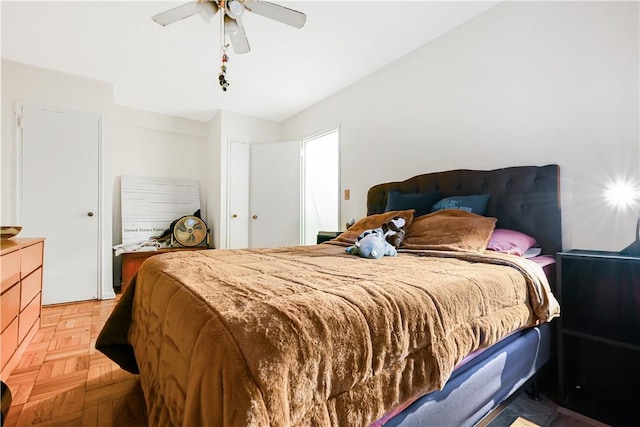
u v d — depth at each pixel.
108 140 3.19
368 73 3.04
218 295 0.77
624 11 1.54
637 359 1.35
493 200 2.00
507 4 2.00
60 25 2.24
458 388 0.92
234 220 4.16
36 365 1.71
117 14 2.13
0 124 2.70
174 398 0.67
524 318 1.13
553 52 1.79
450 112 2.34
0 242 1.84
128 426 1.19
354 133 3.24
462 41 2.26
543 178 1.80
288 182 4.15
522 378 1.21
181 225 4.12
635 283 1.33
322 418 0.59
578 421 1.24
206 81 3.21
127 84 3.26
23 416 1.25
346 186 3.34
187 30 2.31
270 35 2.39
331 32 2.36
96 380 1.55
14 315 1.68
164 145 4.29
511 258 1.32
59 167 2.95
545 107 1.83
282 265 1.25
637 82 1.51
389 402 0.70
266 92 3.49
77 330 2.26
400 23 2.25
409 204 2.27
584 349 1.48
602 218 1.62
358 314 0.69
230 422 0.48
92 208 3.10
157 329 0.93
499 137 2.05
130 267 3.56
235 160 4.18
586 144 1.67
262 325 0.59
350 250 1.70
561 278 1.37
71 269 3.00
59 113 2.96
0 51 2.59
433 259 1.46
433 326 0.81
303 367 0.57
